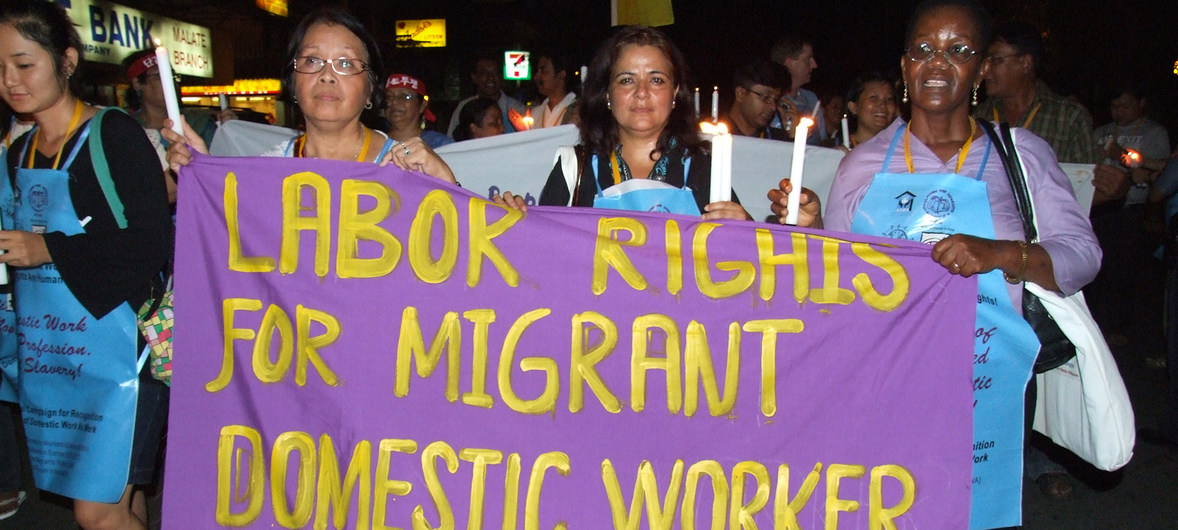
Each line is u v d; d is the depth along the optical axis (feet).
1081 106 14.85
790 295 8.44
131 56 17.37
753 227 8.47
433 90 101.96
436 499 8.44
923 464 8.29
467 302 8.57
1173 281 15.28
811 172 13.76
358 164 8.73
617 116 9.57
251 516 8.57
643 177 9.78
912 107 8.99
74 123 9.18
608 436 8.45
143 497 10.39
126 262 8.79
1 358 10.09
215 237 8.73
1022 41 14.52
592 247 8.55
